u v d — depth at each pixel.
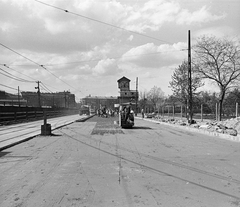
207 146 11.62
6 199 4.66
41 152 9.80
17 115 33.50
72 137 15.05
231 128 16.88
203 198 4.71
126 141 13.26
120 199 4.65
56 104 103.88
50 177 6.15
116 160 8.21
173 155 9.17
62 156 8.91
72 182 5.73
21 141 12.88
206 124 20.55
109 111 60.47
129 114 22.53
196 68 24.20
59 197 4.76
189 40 23.53
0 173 6.55
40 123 30.23
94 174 6.44
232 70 22.91
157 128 22.84
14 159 8.41
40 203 4.46
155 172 6.64
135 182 5.73
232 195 4.88
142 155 9.13
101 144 12.03
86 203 4.45
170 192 5.05
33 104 90.38
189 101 24.55
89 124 28.12
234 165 7.52
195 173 6.55
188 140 13.94
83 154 9.31
